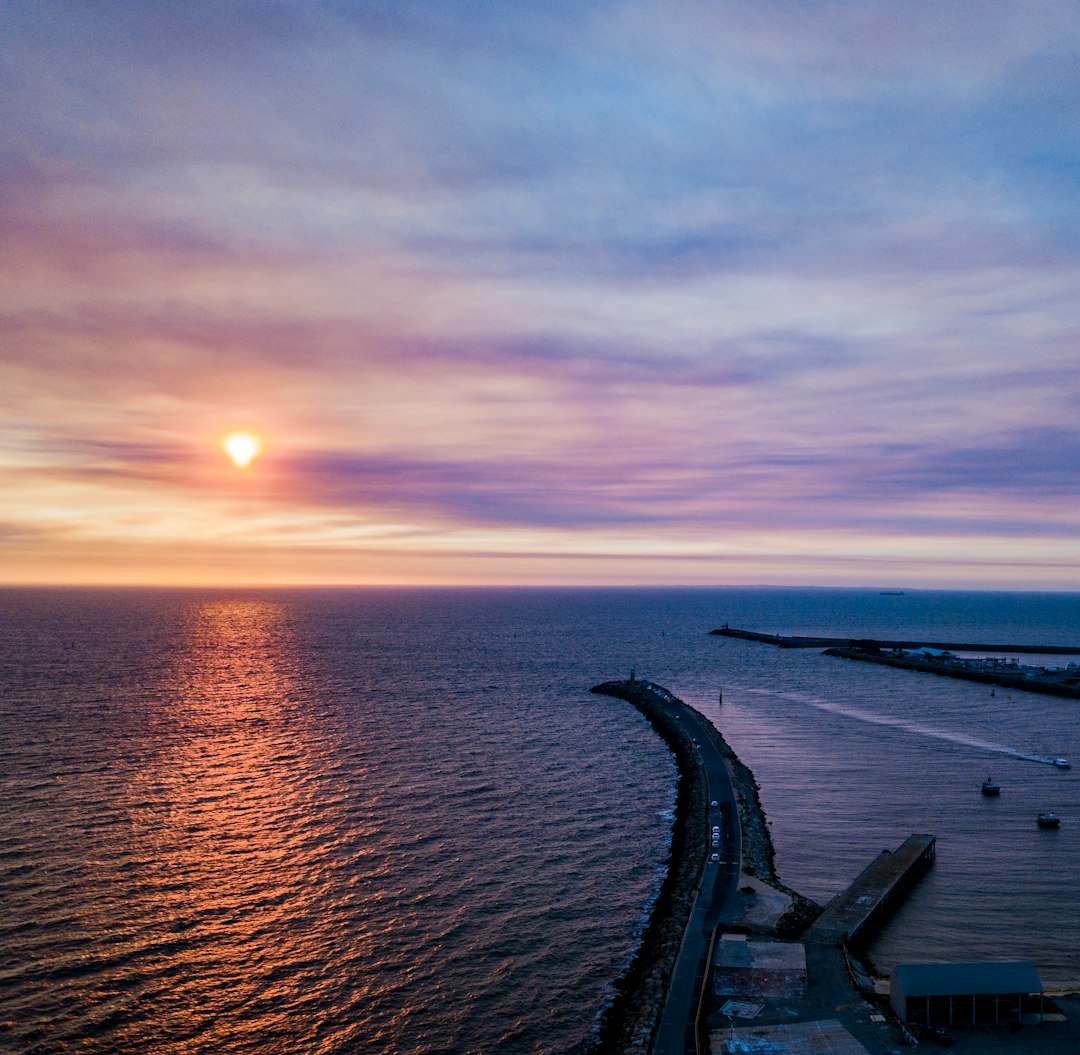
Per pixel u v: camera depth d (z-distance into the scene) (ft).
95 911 225.97
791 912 223.71
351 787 352.08
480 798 343.26
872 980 191.52
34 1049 166.40
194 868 257.75
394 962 204.44
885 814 332.80
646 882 259.39
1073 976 202.49
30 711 506.89
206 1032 174.70
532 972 201.36
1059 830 313.32
